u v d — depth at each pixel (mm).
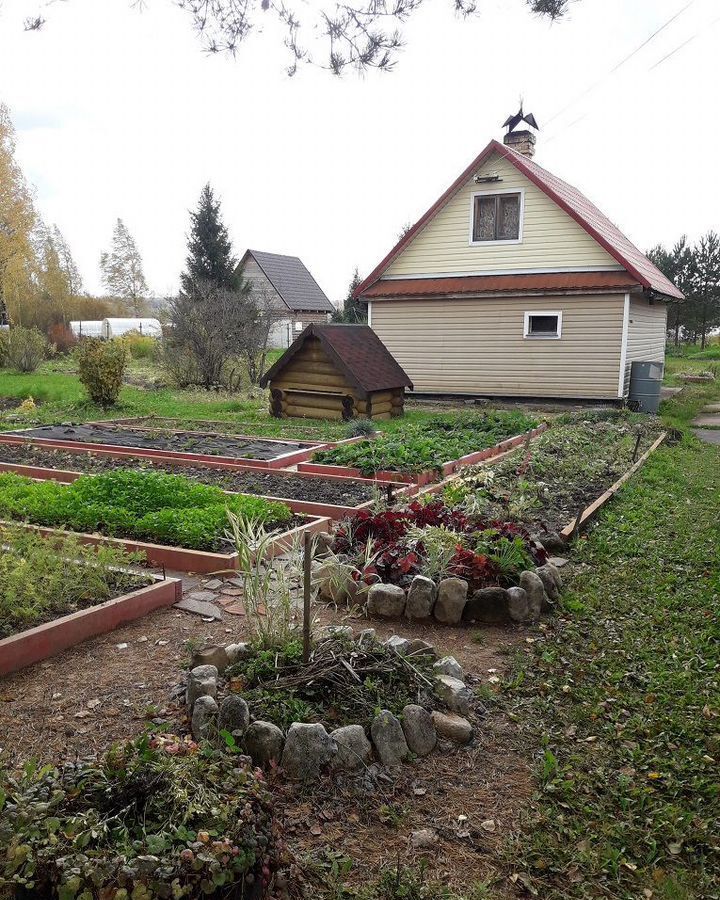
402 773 3215
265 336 22203
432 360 20062
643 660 4375
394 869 2670
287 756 3088
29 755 3250
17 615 4336
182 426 14141
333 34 4949
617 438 12344
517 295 18594
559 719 3711
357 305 44625
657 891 2646
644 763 3365
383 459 9109
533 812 3010
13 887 2135
